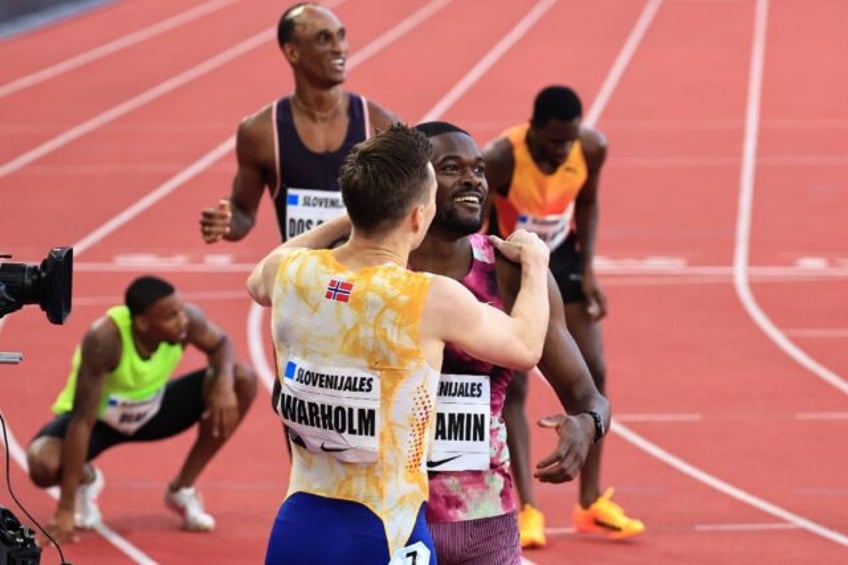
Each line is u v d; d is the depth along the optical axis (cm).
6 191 5838
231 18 9462
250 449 3027
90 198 5722
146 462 2956
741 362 3662
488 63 8019
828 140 6322
